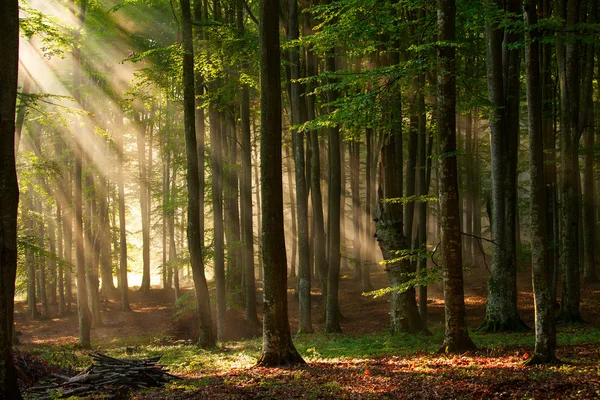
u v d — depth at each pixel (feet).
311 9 48.49
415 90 47.26
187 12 58.49
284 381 34.83
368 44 50.67
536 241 34.32
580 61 70.08
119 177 112.98
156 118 103.50
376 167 120.37
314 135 82.84
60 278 121.08
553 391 27.35
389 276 62.95
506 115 64.13
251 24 93.91
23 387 37.68
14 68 29.81
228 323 81.35
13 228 29.68
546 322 34.58
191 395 32.30
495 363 36.81
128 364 38.34
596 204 112.98
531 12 33.86
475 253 117.08
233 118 98.73
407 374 34.76
